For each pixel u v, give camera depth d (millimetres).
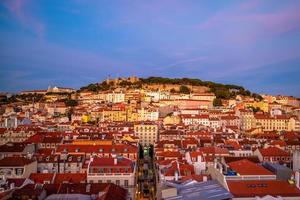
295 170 163750
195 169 173250
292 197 118938
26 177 169500
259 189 122062
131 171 172625
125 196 130625
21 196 125500
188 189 128375
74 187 138500
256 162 169125
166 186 132500
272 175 135125
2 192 128375
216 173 139375
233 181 126688
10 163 173375
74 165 198750
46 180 163625
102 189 136625
